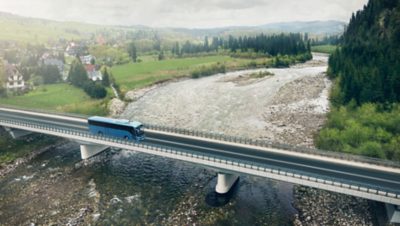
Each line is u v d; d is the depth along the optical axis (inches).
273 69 6786.4
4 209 1941.4
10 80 4682.6
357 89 3184.1
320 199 1909.4
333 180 1589.6
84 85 4690.0
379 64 3253.0
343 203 1849.2
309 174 1646.2
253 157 1999.3
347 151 2431.1
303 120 3385.8
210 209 1861.5
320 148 2645.2
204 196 1998.0
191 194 2031.3
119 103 4298.7
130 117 3828.7
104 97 4471.0
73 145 2962.6
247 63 7199.8
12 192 2143.2
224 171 1918.1
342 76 3686.0
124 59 7736.2
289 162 1919.3
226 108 4045.3
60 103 4163.4
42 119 3083.2
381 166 1860.2
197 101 4434.1
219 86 5310.0
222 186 1961.1
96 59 7765.8
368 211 1755.7
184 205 1915.6
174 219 1787.6
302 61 7534.5
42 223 1788.9
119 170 2406.5
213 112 3907.5
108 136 2338.8
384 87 2960.1
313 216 1755.7
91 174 2356.1
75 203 1977.1
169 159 2573.8
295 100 4065.0
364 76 3233.3
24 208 1946.4
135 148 2190.0
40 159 2677.2
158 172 2356.1
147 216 1825.8
